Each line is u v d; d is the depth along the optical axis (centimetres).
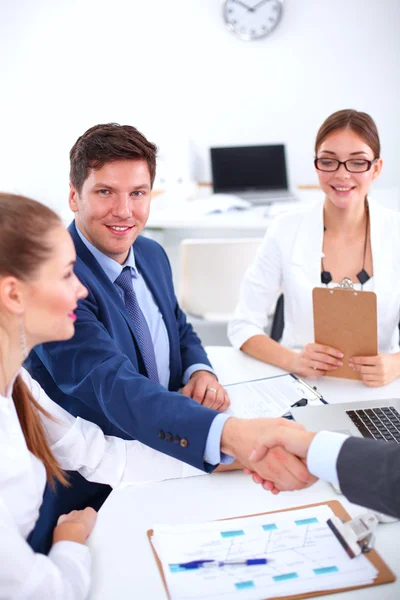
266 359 172
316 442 97
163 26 409
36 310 89
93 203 137
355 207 177
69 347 129
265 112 420
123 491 113
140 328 148
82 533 99
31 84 430
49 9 412
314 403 143
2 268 85
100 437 123
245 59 410
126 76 422
